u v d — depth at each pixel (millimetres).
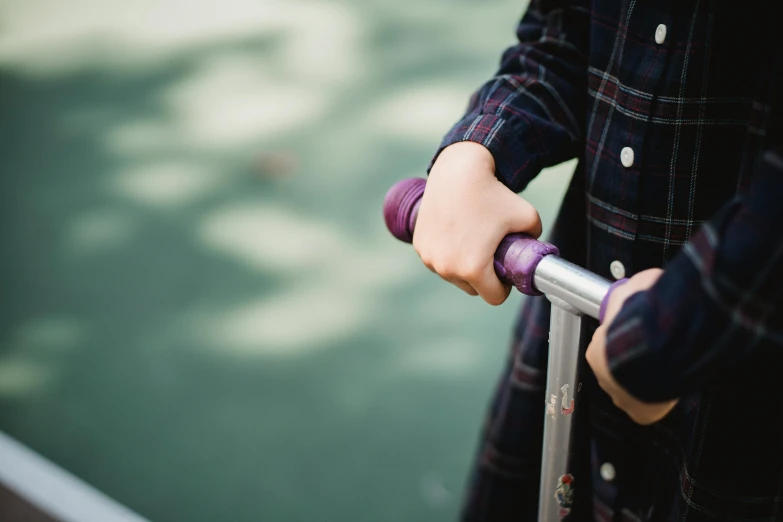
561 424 686
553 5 840
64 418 1839
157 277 2232
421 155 2617
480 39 3213
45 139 2922
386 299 2096
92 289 2213
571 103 812
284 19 3527
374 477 1655
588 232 820
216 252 2303
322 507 1604
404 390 1843
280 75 3135
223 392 1871
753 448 681
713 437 691
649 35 709
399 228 741
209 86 3129
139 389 1898
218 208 2482
